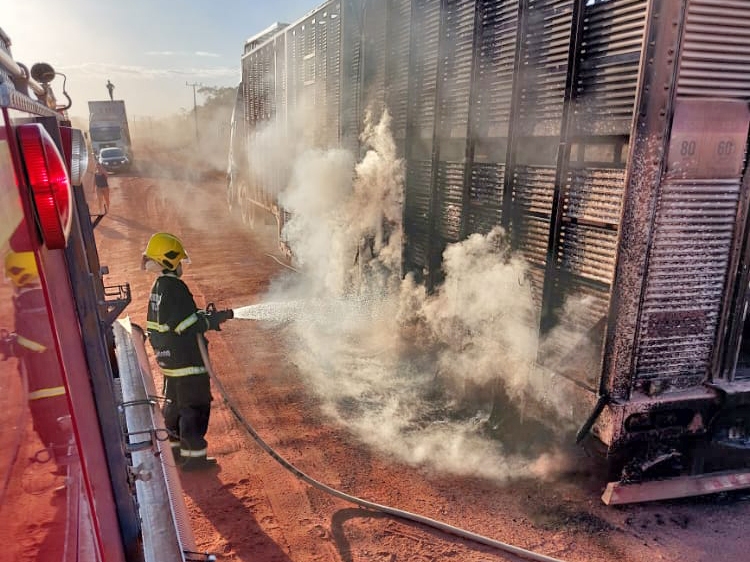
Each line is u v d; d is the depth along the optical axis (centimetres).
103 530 161
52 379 118
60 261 154
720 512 359
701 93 322
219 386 384
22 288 109
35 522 105
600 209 359
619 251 337
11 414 99
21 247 111
